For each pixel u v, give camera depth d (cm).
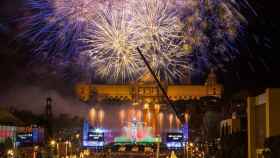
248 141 3588
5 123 6562
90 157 6806
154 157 6425
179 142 6588
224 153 4028
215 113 5844
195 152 5859
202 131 6250
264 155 2916
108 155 6812
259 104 3459
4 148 5572
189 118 6044
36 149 6262
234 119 4356
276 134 3150
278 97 3186
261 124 3419
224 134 4628
